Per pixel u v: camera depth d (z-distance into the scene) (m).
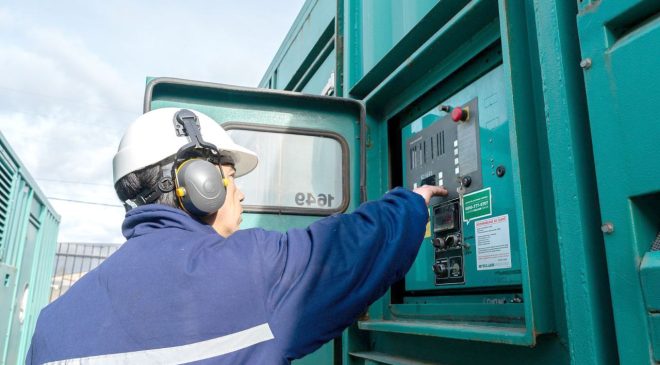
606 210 0.96
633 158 0.92
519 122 1.23
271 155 1.98
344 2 2.41
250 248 0.94
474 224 1.57
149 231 0.99
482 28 1.58
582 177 1.06
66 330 0.86
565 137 1.08
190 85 1.85
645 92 0.90
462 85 1.72
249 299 0.88
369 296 0.99
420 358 1.68
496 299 1.48
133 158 1.07
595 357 0.97
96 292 0.90
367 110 2.17
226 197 1.16
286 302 0.91
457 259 1.64
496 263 1.46
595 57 1.02
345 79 2.29
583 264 1.01
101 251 11.99
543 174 1.22
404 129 2.09
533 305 1.13
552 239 1.18
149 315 0.84
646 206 0.94
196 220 1.05
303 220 1.98
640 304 0.88
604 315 1.00
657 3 0.91
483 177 1.55
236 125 1.95
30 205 4.77
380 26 2.04
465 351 1.48
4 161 3.70
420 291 1.86
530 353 1.23
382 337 1.92
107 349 0.82
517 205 1.19
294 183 1.99
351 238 1.00
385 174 2.12
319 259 0.95
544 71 1.16
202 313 0.84
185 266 0.88
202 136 1.15
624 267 0.92
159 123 1.11
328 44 2.68
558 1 1.15
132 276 0.89
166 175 1.06
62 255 11.64
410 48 1.90
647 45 0.91
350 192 2.04
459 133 1.70
